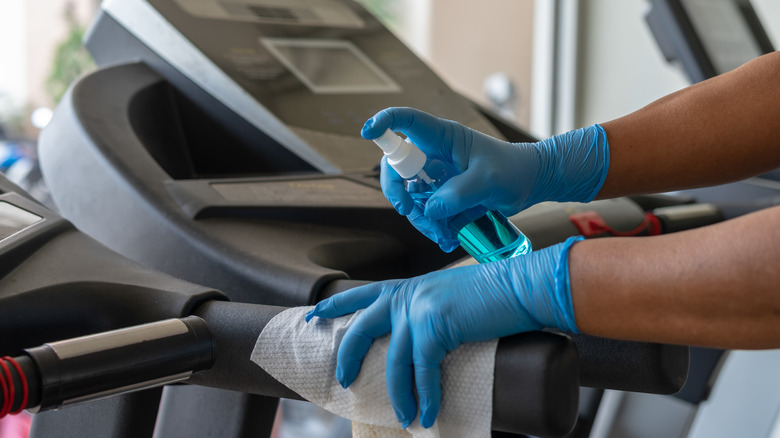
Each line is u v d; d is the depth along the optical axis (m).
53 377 0.63
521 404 0.64
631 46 4.61
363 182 1.39
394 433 0.74
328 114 1.59
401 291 0.74
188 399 1.16
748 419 2.26
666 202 1.87
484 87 4.76
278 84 1.60
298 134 1.50
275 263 1.00
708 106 1.02
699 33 2.29
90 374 0.65
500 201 0.91
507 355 0.66
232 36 1.66
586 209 1.44
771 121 1.00
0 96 3.30
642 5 4.53
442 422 0.69
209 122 1.59
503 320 0.70
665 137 1.03
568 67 4.84
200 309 0.81
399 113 0.83
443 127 0.87
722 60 2.32
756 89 1.01
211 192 1.18
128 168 1.21
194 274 1.05
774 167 1.02
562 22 4.83
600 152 1.01
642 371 0.69
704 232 0.67
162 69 1.62
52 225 0.97
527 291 0.69
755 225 0.64
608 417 2.00
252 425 1.12
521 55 4.93
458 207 0.84
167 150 1.54
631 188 1.04
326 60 1.76
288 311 0.78
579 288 0.68
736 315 0.64
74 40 3.54
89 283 0.86
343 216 1.24
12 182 1.09
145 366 0.68
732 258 0.64
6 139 3.22
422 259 1.33
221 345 0.77
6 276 0.86
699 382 1.86
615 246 0.69
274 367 0.75
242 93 1.53
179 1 1.68
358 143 1.55
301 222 1.21
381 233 1.28
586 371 0.73
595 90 4.80
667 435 1.91
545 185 0.98
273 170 1.55
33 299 0.84
